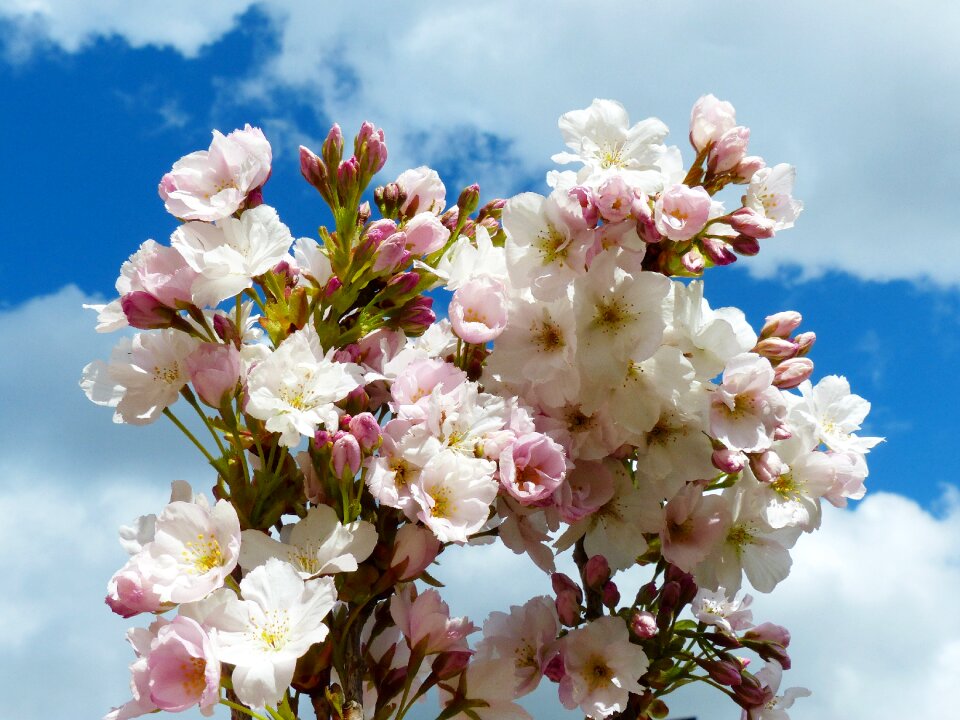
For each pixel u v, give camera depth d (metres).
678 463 0.76
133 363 0.73
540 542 0.77
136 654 0.69
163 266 0.72
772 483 0.77
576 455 0.75
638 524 0.77
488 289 0.75
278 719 0.69
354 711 0.71
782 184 0.78
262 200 0.74
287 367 0.70
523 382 0.75
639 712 0.77
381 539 0.72
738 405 0.76
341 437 0.70
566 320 0.75
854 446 0.79
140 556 0.68
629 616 0.77
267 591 0.68
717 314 0.77
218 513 0.68
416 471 0.71
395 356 0.75
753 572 0.78
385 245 0.74
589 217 0.74
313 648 0.71
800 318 0.79
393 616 0.72
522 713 0.74
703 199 0.74
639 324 0.75
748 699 0.77
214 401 0.71
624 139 0.77
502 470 0.72
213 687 0.65
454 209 0.80
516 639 0.78
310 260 0.78
